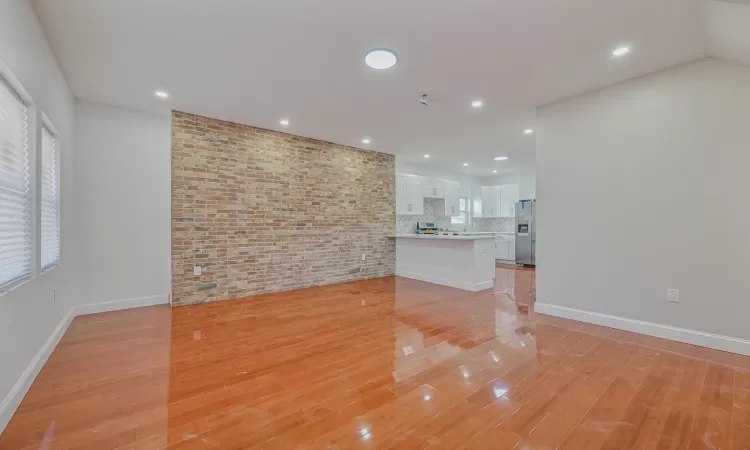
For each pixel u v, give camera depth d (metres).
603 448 1.49
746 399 1.88
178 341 2.82
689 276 2.71
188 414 1.76
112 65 2.78
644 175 2.92
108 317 3.50
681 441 1.53
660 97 2.83
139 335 2.96
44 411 1.77
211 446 1.50
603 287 3.19
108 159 3.75
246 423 1.68
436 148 5.79
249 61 2.70
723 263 2.56
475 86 3.17
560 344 2.73
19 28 1.86
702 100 2.63
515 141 5.28
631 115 2.99
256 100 3.55
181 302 3.95
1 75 1.75
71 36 2.35
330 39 2.37
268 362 2.41
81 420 1.70
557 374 2.20
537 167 3.67
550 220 3.56
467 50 2.51
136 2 1.97
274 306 3.96
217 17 2.12
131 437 1.56
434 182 7.80
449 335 2.96
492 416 1.73
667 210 2.80
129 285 3.89
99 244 3.70
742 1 1.67
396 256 6.36
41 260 2.39
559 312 3.51
